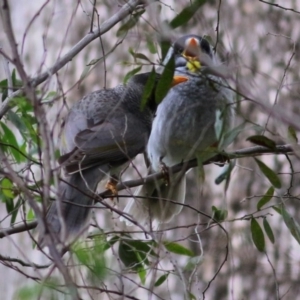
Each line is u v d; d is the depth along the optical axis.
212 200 12.59
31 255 13.12
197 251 12.42
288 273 12.27
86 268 7.31
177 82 9.69
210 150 8.30
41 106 6.77
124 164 9.41
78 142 9.05
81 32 13.84
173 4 10.55
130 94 10.05
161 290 12.01
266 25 12.59
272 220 12.43
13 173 6.31
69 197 8.70
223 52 7.67
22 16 14.61
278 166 12.56
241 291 12.27
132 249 8.18
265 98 6.87
